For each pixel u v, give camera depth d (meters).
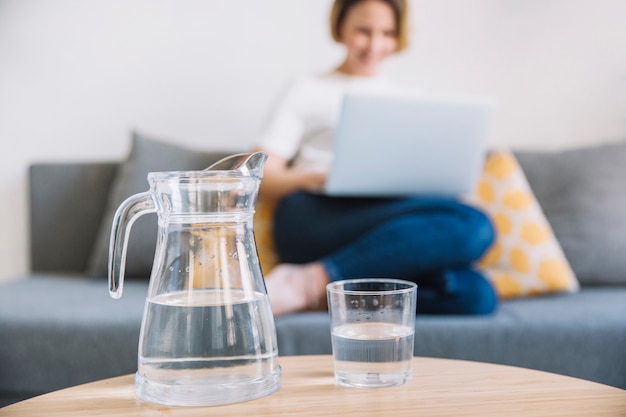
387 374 0.66
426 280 1.38
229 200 0.61
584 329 1.24
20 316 1.30
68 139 2.10
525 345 1.23
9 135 2.10
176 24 2.11
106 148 2.10
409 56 2.11
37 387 1.29
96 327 1.27
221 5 2.11
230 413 0.58
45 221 1.96
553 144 2.10
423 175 1.47
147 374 0.62
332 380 0.69
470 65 2.12
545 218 1.76
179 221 0.61
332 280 1.32
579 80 2.10
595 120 2.10
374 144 1.40
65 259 1.96
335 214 1.51
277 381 0.65
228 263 0.61
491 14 2.11
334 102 1.85
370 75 1.93
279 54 2.11
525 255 1.58
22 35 2.10
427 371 0.73
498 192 1.69
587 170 1.79
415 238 1.33
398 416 0.57
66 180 1.97
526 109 2.10
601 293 1.58
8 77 2.09
